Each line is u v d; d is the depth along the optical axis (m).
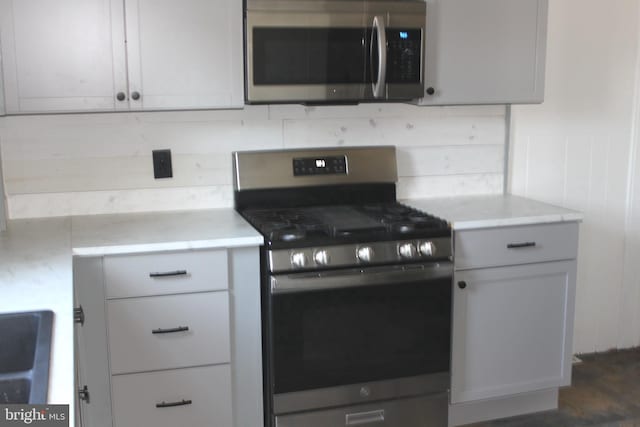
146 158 2.94
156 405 2.54
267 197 3.03
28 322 1.62
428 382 2.80
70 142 2.85
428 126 3.27
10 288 1.85
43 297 1.76
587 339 3.75
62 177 2.87
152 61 2.61
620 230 3.68
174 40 2.61
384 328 2.68
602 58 3.48
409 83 2.81
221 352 2.57
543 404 3.17
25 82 2.50
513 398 3.12
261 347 2.63
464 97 2.94
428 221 2.71
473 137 3.35
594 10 3.42
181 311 2.51
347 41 2.71
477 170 3.38
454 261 2.79
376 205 3.11
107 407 2.49
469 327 2.87
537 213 2.91
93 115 2.86
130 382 2.50
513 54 2.97
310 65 2.69
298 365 2.60
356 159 3.13
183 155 2.98
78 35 2.52
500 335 2.93
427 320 2.74
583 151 3.54
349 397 2.70
